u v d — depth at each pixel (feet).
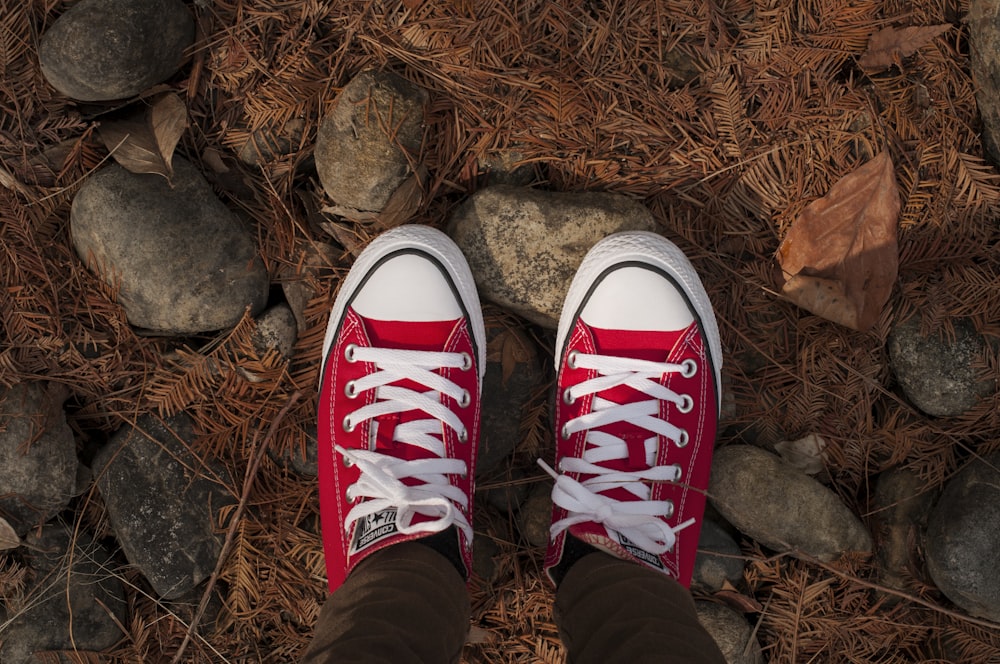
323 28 5.76
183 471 5.79
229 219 5.64
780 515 5.74
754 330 6.07
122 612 5.87
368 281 5.80
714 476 5.96
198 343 5.97
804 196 5.85
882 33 5.63
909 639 6.00
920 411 5.99
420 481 5.45
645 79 5.79
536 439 6.15
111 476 5.74
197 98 5.73
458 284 5.79
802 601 5.94
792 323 6.03
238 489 5.86
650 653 3.90
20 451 5.47
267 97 5.69
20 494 5.51
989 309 5.73
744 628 5.92
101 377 5.72
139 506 5.70
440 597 4.49
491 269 5.81
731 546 6.04
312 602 5.97
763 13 5.77
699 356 5.88
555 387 6.09
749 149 5.85
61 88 5.34
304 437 5.98
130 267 5.43
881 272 5.66
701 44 5.79
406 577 4.49
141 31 5.23
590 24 5.75
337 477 5.60
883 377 6.03
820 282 5.67
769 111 5.85
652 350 5.83
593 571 4.89
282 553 5.92
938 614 5.90
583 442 5.79
